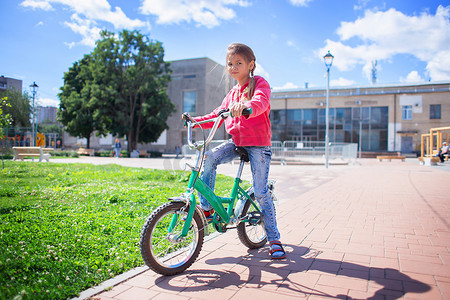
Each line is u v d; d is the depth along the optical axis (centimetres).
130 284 246
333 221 454
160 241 302
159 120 3084
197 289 238
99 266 268
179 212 262
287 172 1327
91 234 343
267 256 312
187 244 317
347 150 2009
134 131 3231
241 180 309
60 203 503
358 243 350
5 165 1191
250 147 299
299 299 221
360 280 251
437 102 3559
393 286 240
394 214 503
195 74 4081
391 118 3681
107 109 2959
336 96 3862
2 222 373
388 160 2719
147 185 742
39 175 905
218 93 4328
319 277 258
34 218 400
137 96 3222
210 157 293
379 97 3722
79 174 923
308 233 391
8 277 237
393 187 847
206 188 280
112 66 2941
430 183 946
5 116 805
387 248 332
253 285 244
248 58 297
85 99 3052
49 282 234
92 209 469
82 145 4969
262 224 316
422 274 262
